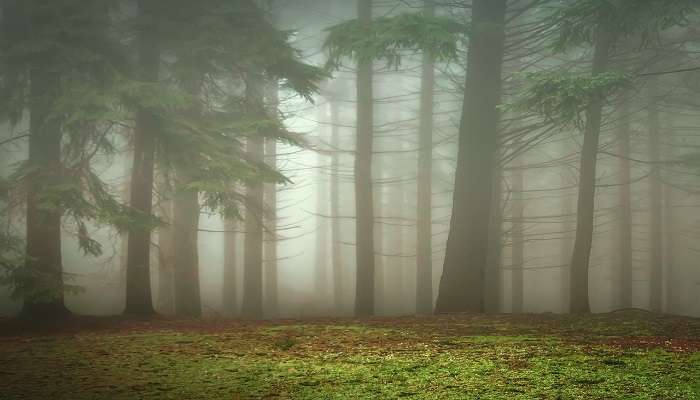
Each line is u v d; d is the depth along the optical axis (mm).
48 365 8953
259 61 16641
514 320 14383
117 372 8398
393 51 17422
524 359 8609
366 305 21422
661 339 10648
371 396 6832
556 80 14789
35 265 14578
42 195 14438
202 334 12312
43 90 15742
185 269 19609
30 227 15445
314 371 8172
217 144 16281
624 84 15031
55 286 13781
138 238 17094
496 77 18391
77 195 14969
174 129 16000
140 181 16953
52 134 15562
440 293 18062
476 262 17812
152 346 10695
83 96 14664
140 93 14922
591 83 14469
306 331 12523
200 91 18359
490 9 18562
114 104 15234
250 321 15336
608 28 16688
